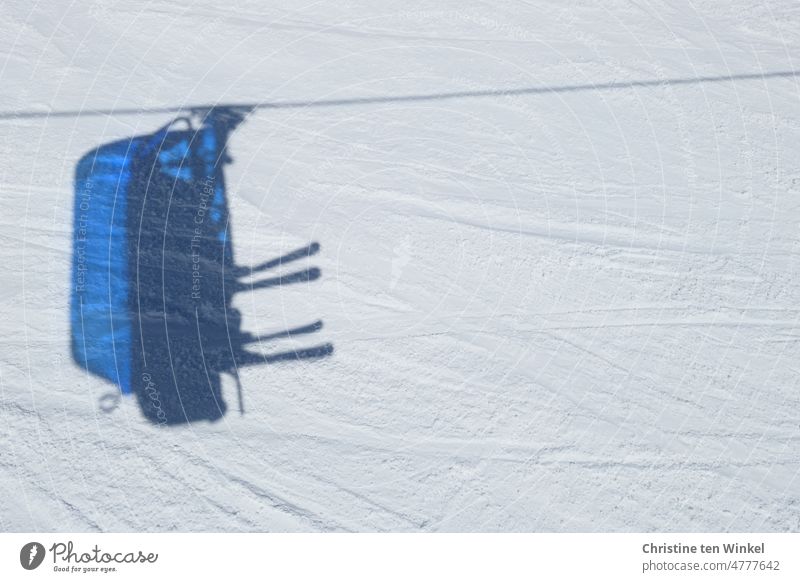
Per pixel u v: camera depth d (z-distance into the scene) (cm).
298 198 396
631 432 331
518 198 405
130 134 408
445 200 402
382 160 414
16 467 301
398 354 349
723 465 323
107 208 380
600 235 394
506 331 360
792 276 385
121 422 319
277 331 353
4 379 323
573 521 307
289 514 302
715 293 376
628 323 365
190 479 307
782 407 342
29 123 405
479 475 316
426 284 373
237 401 331
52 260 361
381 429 327
